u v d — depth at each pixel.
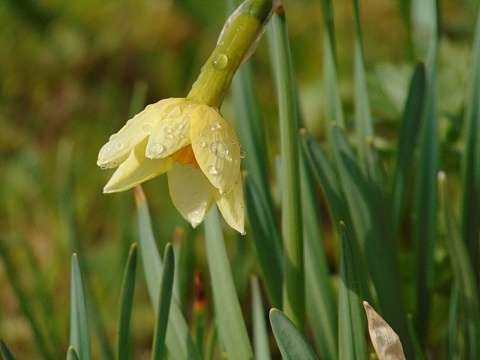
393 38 1.19
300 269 0.62
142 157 0.61
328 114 0.72
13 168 1.11
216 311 0.65
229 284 0.64
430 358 0.72
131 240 0.82
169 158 0.61
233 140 0.61
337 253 0.71
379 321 0.60
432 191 0.68
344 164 0.66
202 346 0.67
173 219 0.89
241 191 0.61
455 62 0.81
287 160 0.62
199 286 0.67
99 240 1.00
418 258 0.68
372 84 0.80
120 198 1.02
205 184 0.62
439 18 0.68
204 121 0.61
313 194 0.68
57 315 0.83
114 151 0.60
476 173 0.67
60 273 0.91
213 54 0.62
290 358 0.60
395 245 0.67
